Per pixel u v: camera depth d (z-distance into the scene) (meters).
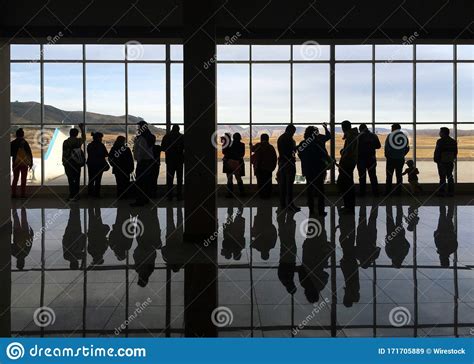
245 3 9.73
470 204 12.68
